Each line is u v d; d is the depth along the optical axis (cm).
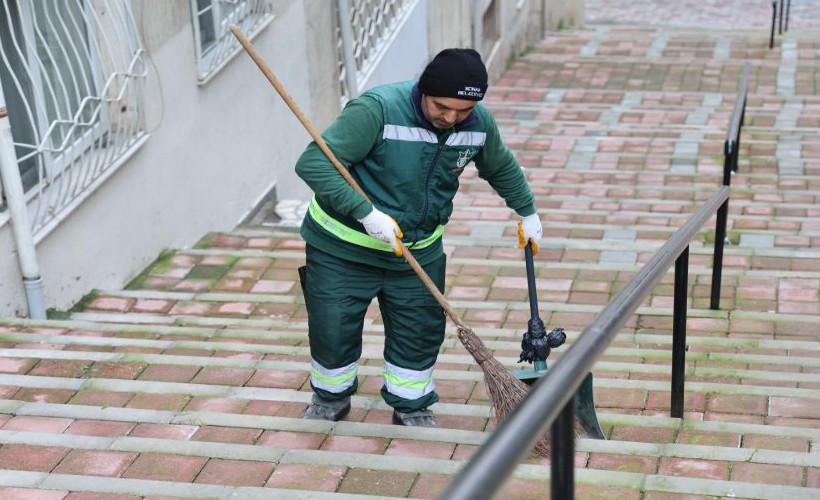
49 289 757
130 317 776
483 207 1149
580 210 1126
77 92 739
